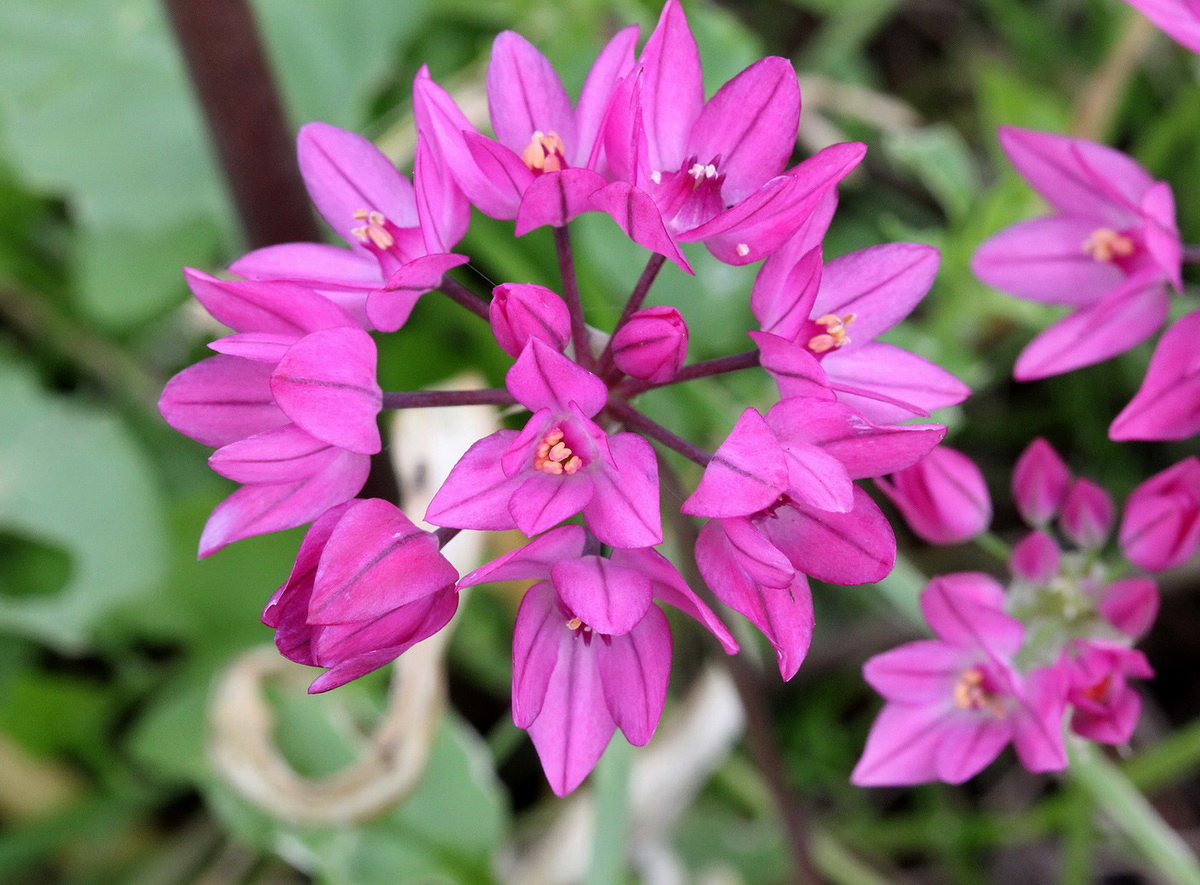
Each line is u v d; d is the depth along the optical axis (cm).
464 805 18
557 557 11
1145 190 14
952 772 13
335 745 19
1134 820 15
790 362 11
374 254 13
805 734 20
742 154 12
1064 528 14
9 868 20
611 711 11
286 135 16
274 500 12
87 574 20
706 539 11
